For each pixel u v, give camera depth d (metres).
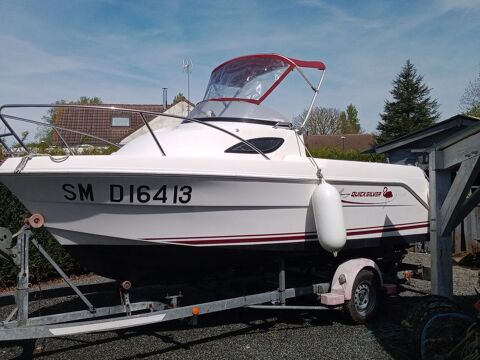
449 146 4.68
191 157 4.17
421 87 34.44
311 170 4.85
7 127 4.00
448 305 4.14
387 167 5.74
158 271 4.60
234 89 5.53
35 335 3.59
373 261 5.38
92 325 3.78
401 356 4.17
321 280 5.46
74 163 3.84
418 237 6.12
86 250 4.28
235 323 5.17
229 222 4.44
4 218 6.57
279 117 5.44
